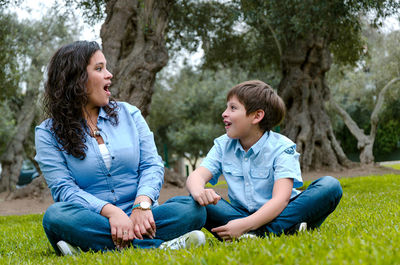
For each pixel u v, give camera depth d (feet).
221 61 57.77
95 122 9.49
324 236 6.83
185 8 49.83
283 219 8.71
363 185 29.89
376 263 4.47
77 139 8.96
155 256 6.35
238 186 9.57
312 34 48.03
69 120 9.00
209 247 7.10
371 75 71.61
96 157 9.09
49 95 9.27
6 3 37.40
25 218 24.57
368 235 6.55
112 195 9.20
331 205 8.84
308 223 8.91
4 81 49.06
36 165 72.28
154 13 36.01
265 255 5.27
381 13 38.32
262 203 9.20
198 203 8.71
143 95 35.47
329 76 66.03
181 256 5.97
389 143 94.07
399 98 73.51
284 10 42.73
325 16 39.70
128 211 9.18
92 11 36.63
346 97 89.76
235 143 9.76
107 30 35.50
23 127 61.05
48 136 9.21
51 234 8.52
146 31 35.53
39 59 54.75
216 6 51.42
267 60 57.72
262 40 55.88
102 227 8.35
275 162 9.13
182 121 90.43
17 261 8.25
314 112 50.03
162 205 8.65
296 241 6.30
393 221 9.07
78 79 9.04
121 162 9.24
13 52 49.06
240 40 55.88
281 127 53.52
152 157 9.71
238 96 9.20
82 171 9.08
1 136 69.56
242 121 9.18
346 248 5.20
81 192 8.84
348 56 54.70
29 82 55.98
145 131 9.85
